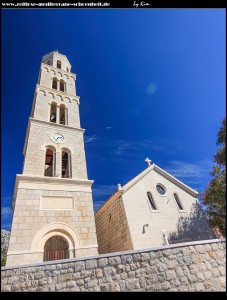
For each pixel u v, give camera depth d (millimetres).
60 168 15430
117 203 17594
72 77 24781
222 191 11445
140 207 17172
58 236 12211
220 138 9906
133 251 8875
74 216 13047
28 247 10758
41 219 12039
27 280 7469
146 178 20016
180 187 21797
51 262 8023
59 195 13562
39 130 16672
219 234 18656
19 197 12305
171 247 9359
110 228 18016
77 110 20906
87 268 8102
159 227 16578
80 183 14867
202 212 20312
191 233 17750
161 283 8219
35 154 15047
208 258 9523
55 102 20141
